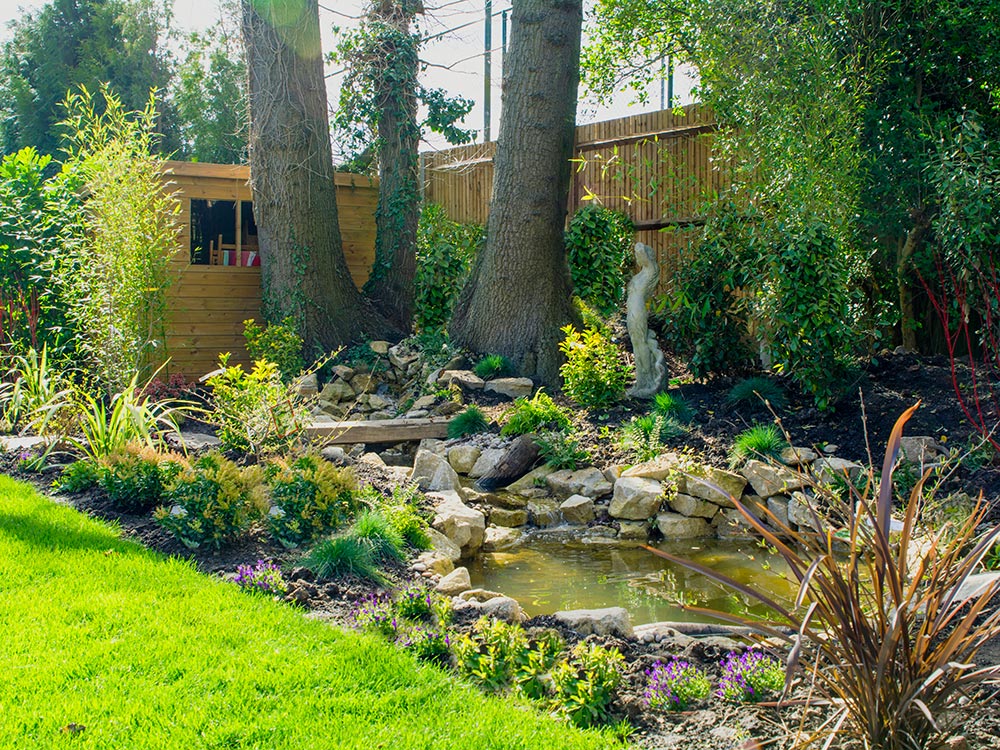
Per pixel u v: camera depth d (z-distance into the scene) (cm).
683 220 1254
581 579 613
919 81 1055
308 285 1318
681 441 852
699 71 1130
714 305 978
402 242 1434
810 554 297
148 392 1007
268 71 1297
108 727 315
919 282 1041
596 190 1418
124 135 1003
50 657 369
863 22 1017
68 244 978
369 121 1425
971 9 955
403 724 323
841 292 841
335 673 363
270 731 315
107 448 699
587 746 311
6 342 1019
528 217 1162
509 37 1176
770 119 980
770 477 750
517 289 1170
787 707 337
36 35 3309
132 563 492
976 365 892
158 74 3284
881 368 923
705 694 355
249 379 779
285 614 430
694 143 1256
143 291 974
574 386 991
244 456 771
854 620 279
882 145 1009
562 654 392
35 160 1135
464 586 516
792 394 910
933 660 274
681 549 698
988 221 853
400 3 1453
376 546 548
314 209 1324
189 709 329
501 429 950
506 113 1167
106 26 3309
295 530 561
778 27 998
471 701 345
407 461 941
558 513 781
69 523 557
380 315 1413
